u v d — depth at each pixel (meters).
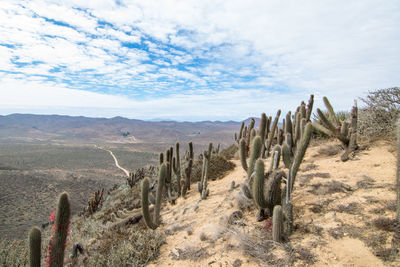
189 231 4.10
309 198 3.78
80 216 12.65
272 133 7.51
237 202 4.38
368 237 2.56
